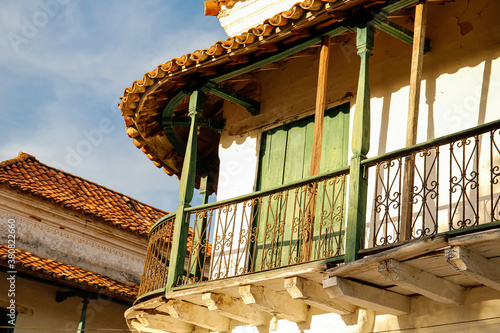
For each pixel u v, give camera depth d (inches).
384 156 319.3
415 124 328.2
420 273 299.4
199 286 371.2
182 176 408.2
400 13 374.0
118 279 651.5
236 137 468.4
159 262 423.2
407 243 288.7
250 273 350.6
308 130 427.5
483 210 331.0
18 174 642.2
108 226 650.8
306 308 370.0
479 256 278.8
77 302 618.5
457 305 310.2
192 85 422.3
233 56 391.5
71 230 630.5
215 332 417.7
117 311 630.5
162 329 421.1
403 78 383.9
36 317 587.5
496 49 350.6
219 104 486.3
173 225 415.2
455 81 361.7
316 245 391.2
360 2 342.6
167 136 489.1
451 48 367.9
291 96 441.4
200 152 529.3
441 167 353.7
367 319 337.7
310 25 366.0
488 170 335.9
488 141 340.2
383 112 387.5
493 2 357.4
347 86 410.0
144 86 428.5
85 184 700.7
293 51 384.5
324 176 340.5
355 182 323.3
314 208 343.3
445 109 361.7
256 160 449.1
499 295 297.9
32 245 602.9
